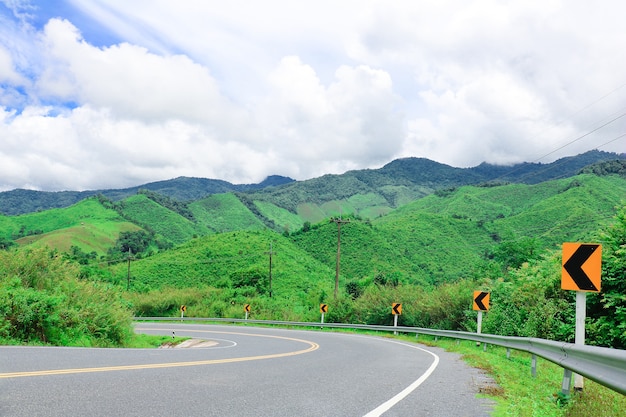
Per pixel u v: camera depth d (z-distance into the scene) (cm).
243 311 6147
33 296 1582
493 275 4200
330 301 4725
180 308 6706
